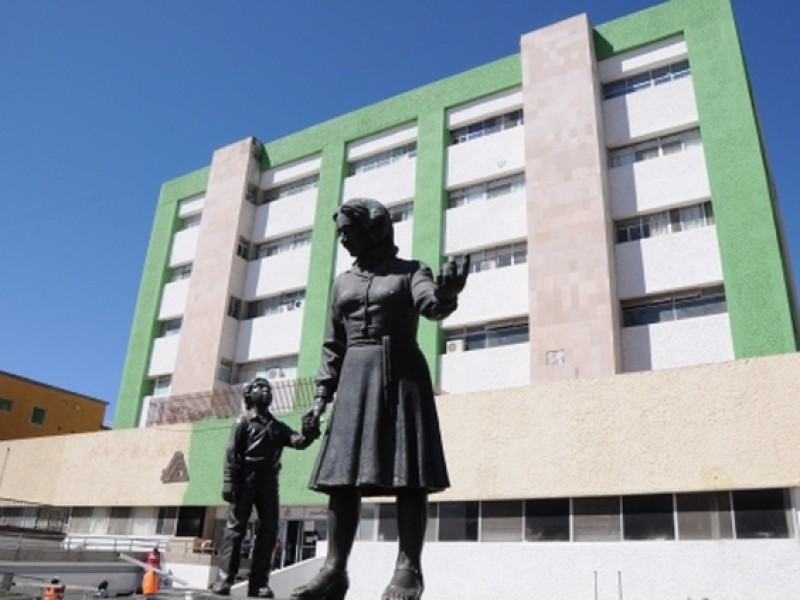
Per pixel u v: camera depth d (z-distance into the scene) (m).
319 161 34.34
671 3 26.38
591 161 24.83
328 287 30.50
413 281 4.60
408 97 31.86
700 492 15.53
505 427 18.22
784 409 14.93
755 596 14.14
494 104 29.33
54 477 28.84
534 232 25.02
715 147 23.42
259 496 8.62
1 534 21.66
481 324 26.16
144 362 34.72
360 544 18.80
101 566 18.69
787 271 23.75
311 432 4.91
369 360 4.53
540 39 28.03
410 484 4.20
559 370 22.80
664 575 15.19
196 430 25.94
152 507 26.23
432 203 28.64
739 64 24.08
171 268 36.97
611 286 23.14
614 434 16.73
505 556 17.16
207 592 5.94
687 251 23.08
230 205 34.81
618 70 26.88
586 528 16.67
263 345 31.89
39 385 37.78
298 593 4.25
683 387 16.23
